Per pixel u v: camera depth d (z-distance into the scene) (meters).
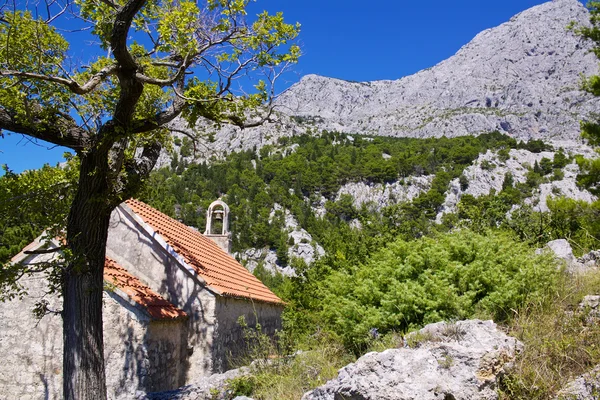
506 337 5.07
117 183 8.24
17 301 10.79
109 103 9.69
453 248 7.92
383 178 144.12
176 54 8.62
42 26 8.17
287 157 156.75
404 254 8.21
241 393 6.92
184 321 11.48
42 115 7.84
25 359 10.42
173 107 8.80
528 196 116.50
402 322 7.02
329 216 124.75
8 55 7.80
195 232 17.98
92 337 7.51
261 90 9.38
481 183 129.38
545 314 5.84
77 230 7.75
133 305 10.12
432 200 119.19
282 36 9.11
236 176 140.25
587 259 8.75
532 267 6.79
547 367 4.77
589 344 4.91
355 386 4.51
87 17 8.65
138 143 9.73
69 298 7.59
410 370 4.54
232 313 12.77
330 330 8.08
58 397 10.14
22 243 17.22
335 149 166.88
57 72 8.63
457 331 5.32
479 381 4.41
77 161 9.59
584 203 15.74
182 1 8.57
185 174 135.12
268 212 118.94
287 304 15.91
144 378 9.71
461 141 162.88
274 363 7.56
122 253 12.22
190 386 7.86
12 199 8.23
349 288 9.14
